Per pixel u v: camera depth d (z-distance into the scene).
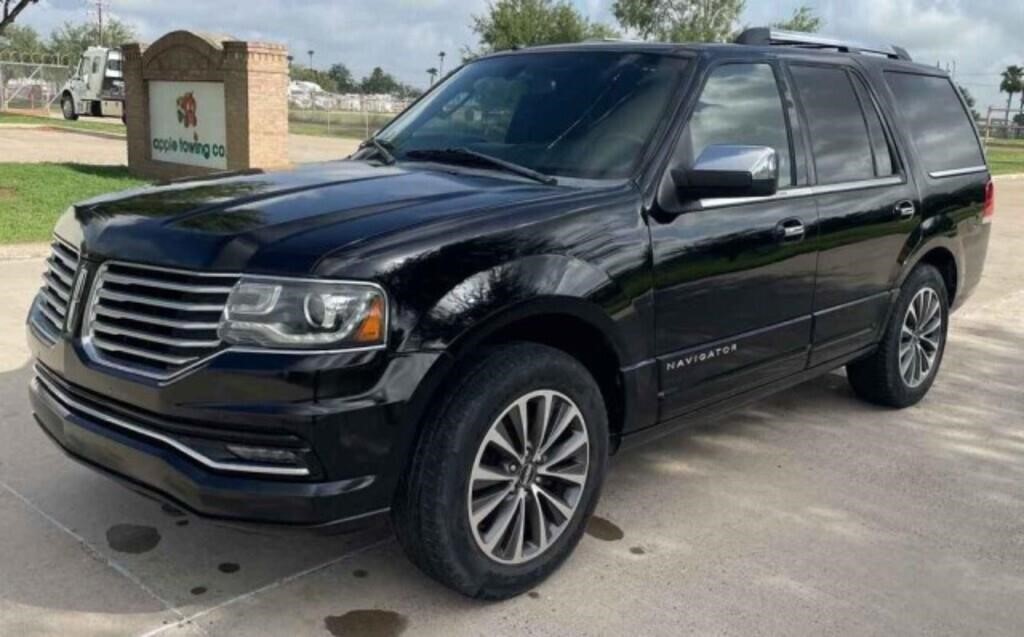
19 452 4.52
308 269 2.91
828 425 5.45
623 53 4.42
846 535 4.08
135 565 3.57
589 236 3.49
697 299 3.93
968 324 8.07
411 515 3.16
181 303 3.01
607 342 3.59
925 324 5.74
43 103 45.97
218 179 3.91
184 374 2.95
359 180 3.76
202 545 3.73
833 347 4.90
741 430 5.32
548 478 3.51
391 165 4.16
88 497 4.09
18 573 3.48
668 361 3.85
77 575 3.48
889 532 4.12
